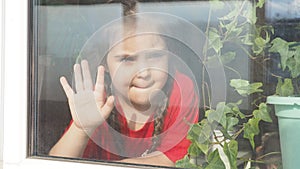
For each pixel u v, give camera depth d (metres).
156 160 0.89
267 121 0.83
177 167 0.87
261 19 0.85
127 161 0.90
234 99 0.86
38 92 0.95
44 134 0.94
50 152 0.94
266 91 0.84
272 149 0.83
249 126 0.85
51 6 0.94
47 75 0.95
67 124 0.94
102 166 0.89
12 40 0.93
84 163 0.91
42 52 0.95
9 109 0.93
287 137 0.80
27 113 0.94
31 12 0.94
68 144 0.93
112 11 0.92
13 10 0.93
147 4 0.90
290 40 0.83
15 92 0.93
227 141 0.85
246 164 0.84
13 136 0.93
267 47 0.84
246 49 0.85
